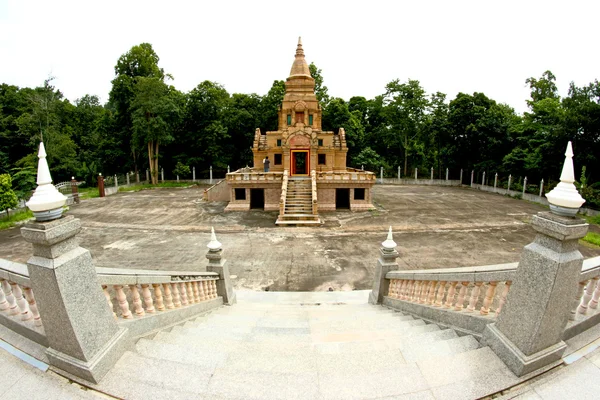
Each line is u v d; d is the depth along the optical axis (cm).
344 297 1102
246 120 5031
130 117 4678
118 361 423
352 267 1504
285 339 564
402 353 457
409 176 5175
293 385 383
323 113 4769
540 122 3784
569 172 381
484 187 4075
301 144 2862
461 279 573
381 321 686
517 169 3662
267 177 2727
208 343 508
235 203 2777
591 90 3061
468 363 416
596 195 2684
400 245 1803
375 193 3744
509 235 1989
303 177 2831
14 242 1866
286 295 1123
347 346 506
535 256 395
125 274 502
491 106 4322
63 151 4200
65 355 399
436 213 2620
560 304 388
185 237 1984
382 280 895
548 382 386
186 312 684
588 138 2911
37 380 395
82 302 391
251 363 440
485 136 4156
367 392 372
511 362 404
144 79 4125
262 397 365
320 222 2269
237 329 619
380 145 5516
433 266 1494
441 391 373
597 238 1828
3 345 455
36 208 358
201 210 2788
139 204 3075
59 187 3519
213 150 4778
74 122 5384
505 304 434
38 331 445
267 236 2000
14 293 466
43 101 4069
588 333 472
